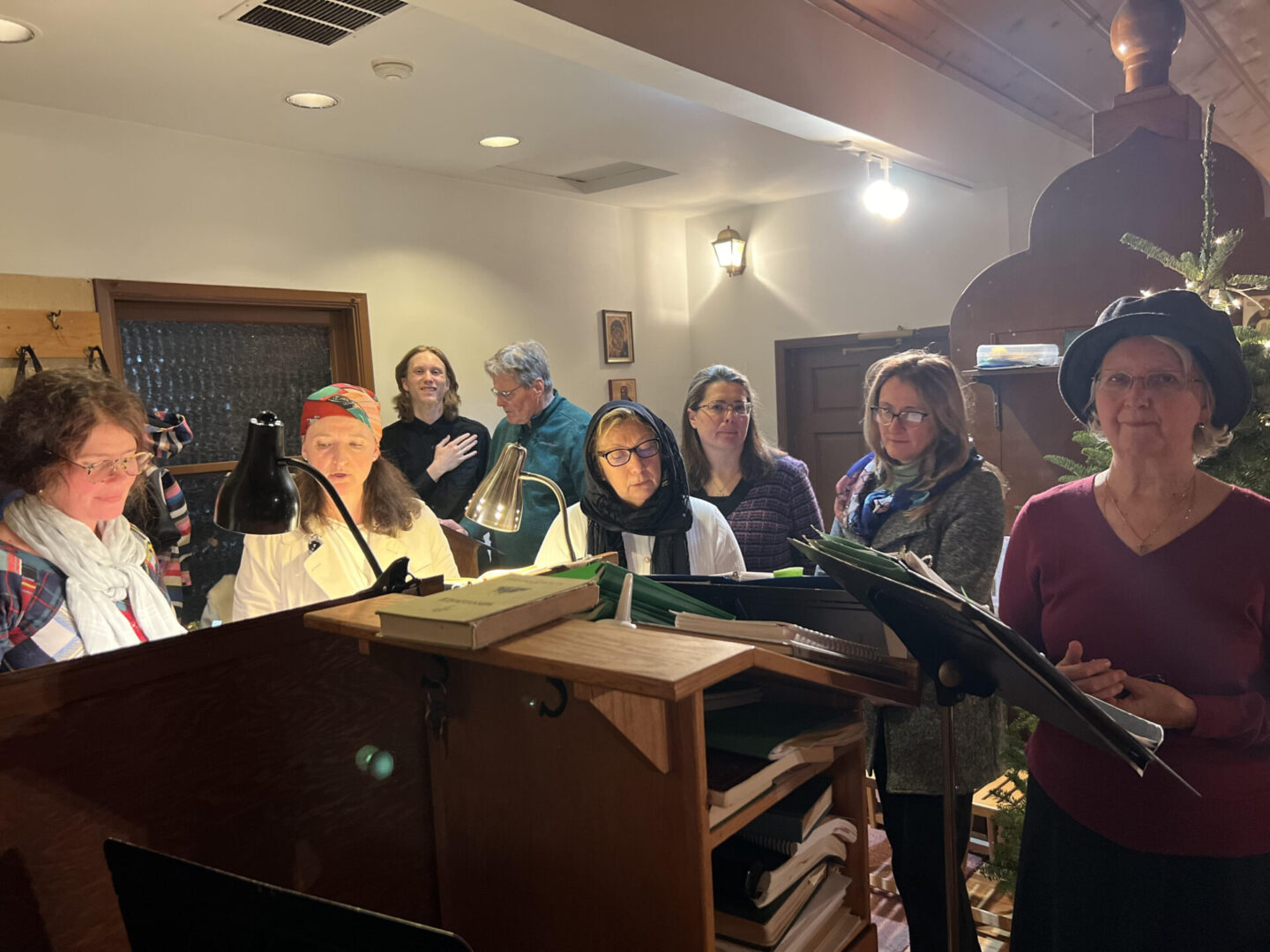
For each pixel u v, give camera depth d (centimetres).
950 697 101
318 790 98
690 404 207
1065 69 327
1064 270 254
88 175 294
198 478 334
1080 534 126
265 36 234
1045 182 411
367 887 103
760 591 116
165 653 85
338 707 99
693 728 79
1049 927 131
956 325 276
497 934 102
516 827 98
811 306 483
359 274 369
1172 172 230
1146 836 118
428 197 393
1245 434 149
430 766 108
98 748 81
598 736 88
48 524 114
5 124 276
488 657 80
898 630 98
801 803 97
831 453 494
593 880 90
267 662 93
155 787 85
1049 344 257
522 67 264
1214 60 313
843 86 285
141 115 297
